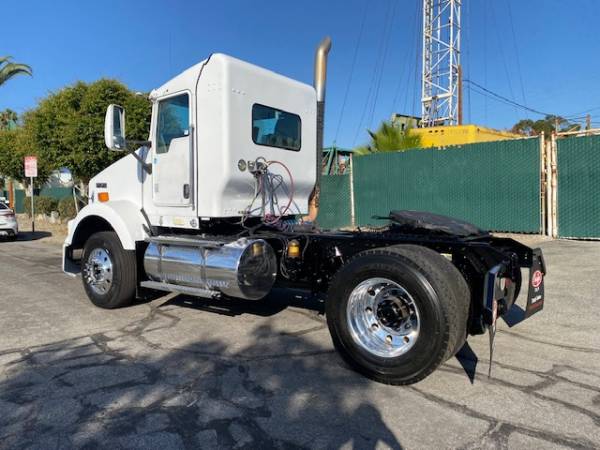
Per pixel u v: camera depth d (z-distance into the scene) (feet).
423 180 44.70
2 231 50.34
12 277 29.14
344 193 51.44
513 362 14.47
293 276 17.84
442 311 12.10
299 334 17.28
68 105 46.75
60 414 11.32
